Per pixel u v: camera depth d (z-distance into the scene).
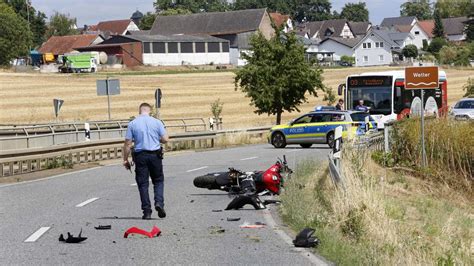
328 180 58.28
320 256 35.16
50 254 35.75
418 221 54.41
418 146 85.25
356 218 42.12
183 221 46.25
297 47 164.00
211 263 33.53
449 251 40.03
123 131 132.62
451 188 82.19
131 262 33.78
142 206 47.19
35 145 98.31
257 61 164.25
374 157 81.56
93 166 93.69
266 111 166.25
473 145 83.94
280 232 42.06
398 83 120.25
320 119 119.06
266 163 90.62
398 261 34.19
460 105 144.38
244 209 51.97
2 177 78.81
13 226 44.47
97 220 46.81
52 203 55.72
